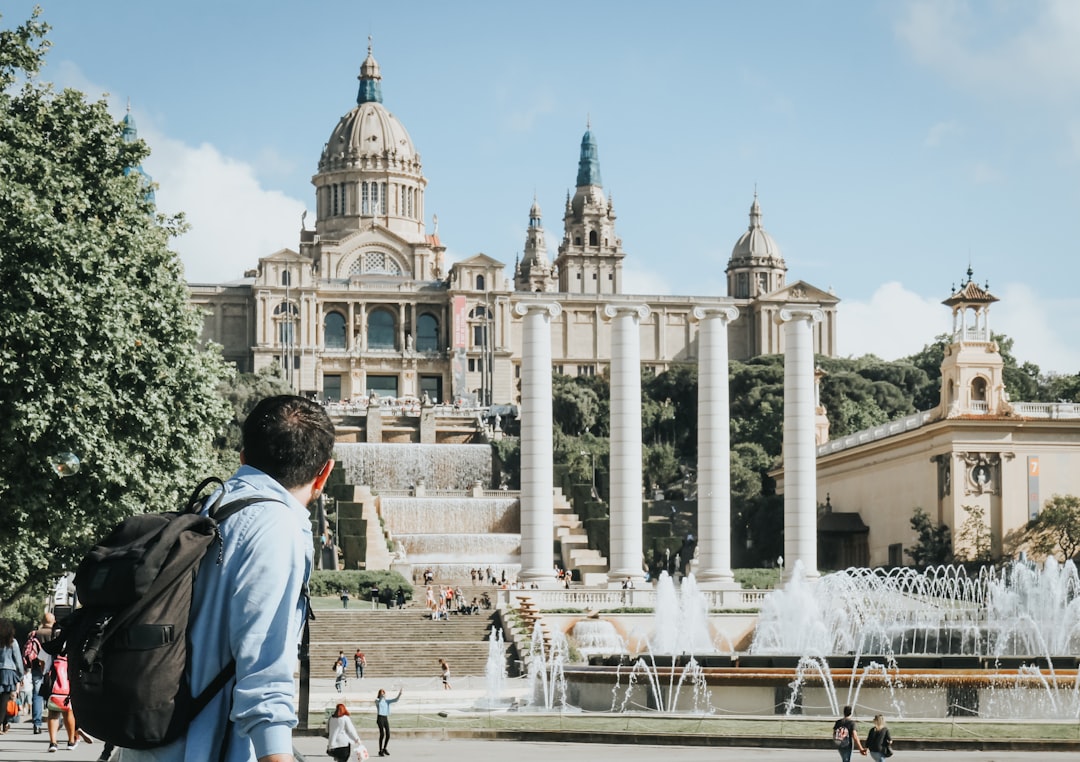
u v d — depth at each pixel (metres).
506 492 175.75
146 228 55.16
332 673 85.62
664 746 46.78
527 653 87.06
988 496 133.62
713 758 41.69
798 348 102.25
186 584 8.04
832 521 154.25
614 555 101.12
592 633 93.31
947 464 134.25
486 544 150.38
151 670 7.84
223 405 56.78
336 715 35.66
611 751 44.84
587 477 180.62
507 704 66.56
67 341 46.66
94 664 7.82
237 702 7.96
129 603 7.86
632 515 100.94
